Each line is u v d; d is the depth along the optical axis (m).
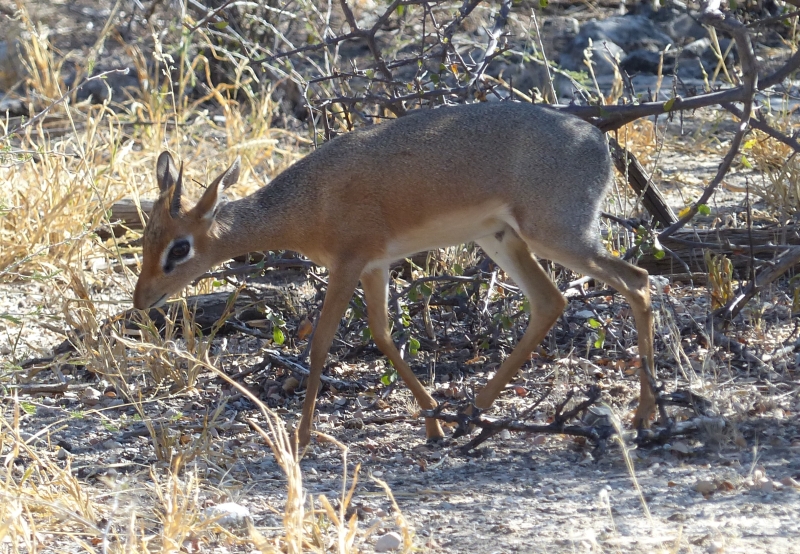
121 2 22.19
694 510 6.62
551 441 8.59
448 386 10.14
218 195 9.16
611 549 5.99
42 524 6.85
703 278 12.29
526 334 9.25
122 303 12.45
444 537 6.47
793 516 6.39
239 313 11.89
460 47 19.88
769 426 8.23
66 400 10.19
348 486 7.76
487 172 8.81
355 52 21.11
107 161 17.17
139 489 7.41
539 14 23.86
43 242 13.56
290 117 19.52
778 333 10.73
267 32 20.48
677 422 8.41
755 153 15.91
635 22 23.52
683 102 10.90
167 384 10.48
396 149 8.91
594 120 11.60
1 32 22.64
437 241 9.24
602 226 13.34
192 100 21.48
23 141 15.93
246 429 9.37
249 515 6.98
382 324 9.29
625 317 11.24
